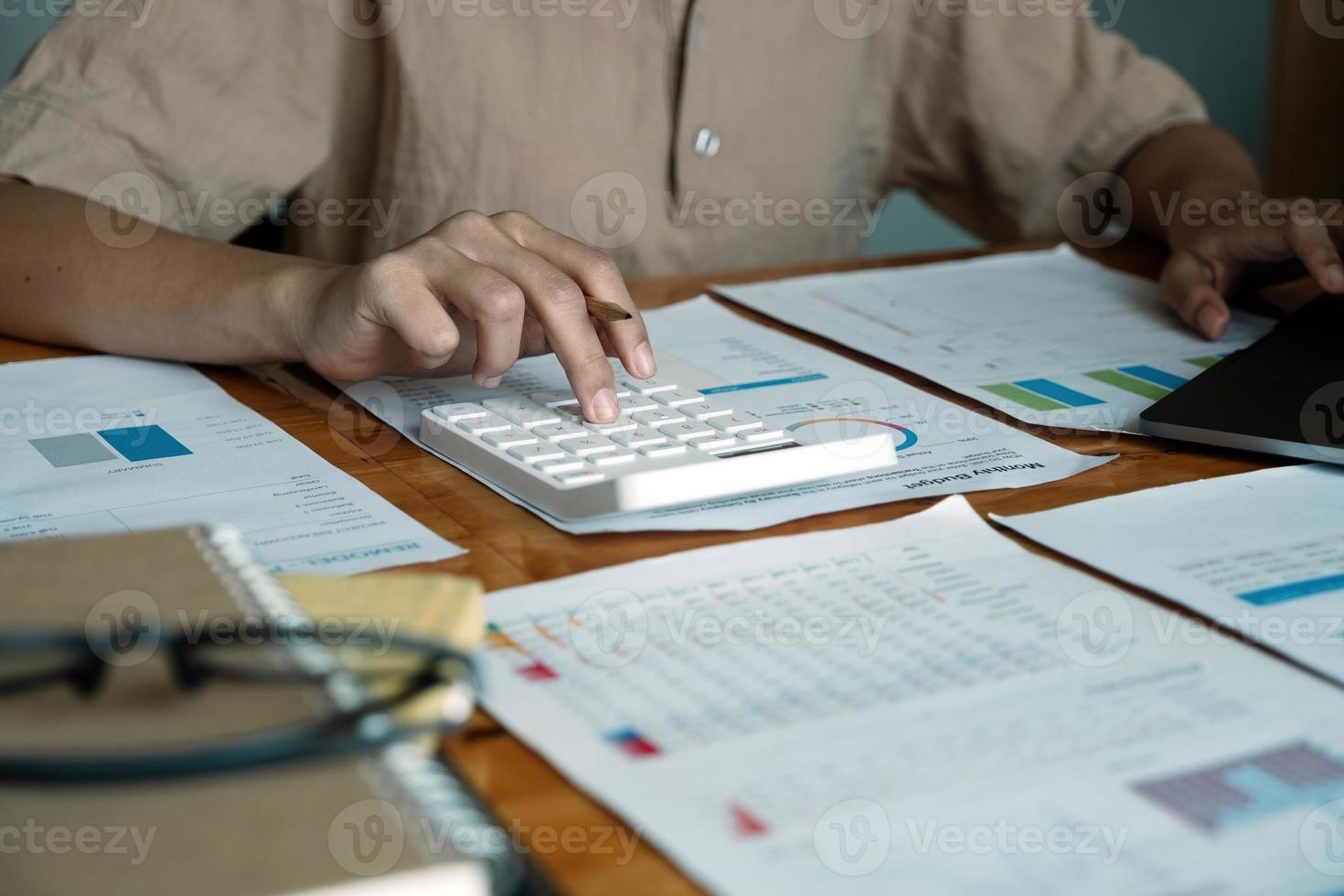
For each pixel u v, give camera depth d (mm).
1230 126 2533
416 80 971
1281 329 715
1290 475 542
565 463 511
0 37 1579
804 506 502
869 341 754
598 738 327
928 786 304
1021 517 485
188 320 674
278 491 518
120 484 522
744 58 1070
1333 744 324
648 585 425
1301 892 265
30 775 246
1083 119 1131
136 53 841
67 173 819
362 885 234
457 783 287
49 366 693
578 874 274
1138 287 896
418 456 562
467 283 575
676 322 794
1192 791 302
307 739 262
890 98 1206
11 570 350
